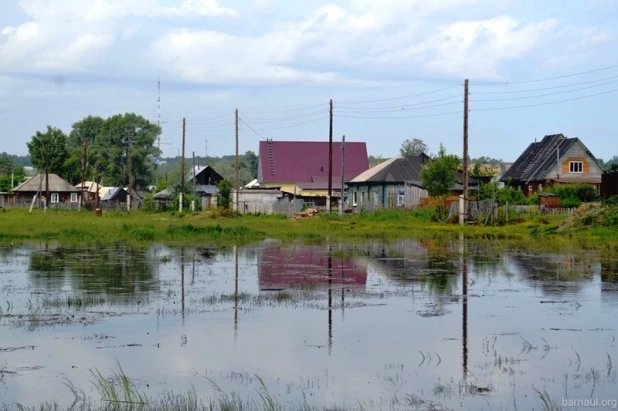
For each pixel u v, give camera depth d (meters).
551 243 41.12
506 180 89.62
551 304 20.73
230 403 12.15
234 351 15.40
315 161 102.69
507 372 13.94
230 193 83.75
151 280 25.36
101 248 38.03
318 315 19.06
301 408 12.02
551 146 86.94
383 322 18.19
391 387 13.09
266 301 21.05
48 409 11.91
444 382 13.36
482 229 52.12
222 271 27.95
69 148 138.75
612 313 19.42
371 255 34.34
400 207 74.00
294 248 38.41
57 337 16.55
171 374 13.84
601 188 58.94
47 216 70.69
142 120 140.62
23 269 28.25
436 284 24.56
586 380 13.45
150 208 92.56
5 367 14.23
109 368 14.20
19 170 153.88
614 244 40.16
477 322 18.25
